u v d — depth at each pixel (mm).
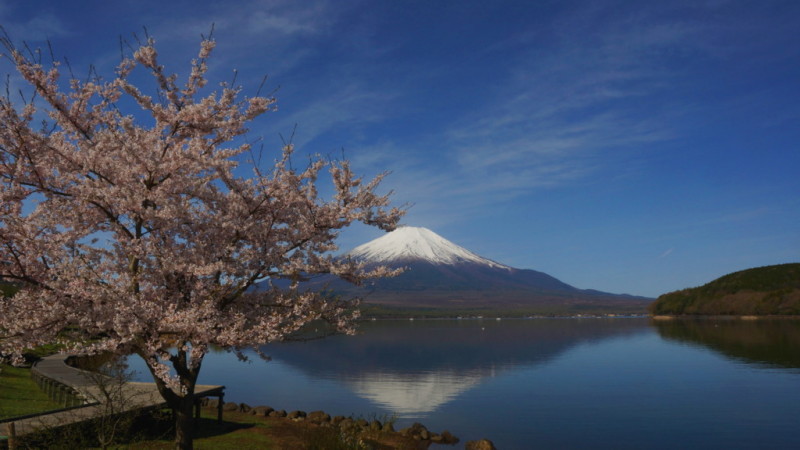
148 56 10664
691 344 68938
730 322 117562
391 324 166000
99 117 11008
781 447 22016
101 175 10273
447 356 61938
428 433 23297
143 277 10148
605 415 28234
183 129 11141
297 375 45500
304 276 11602
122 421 14867
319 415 24188
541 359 56812
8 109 9219
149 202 10641
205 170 11547
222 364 55062
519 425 26188
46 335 9531
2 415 16812
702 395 33375
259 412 24359
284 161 11398
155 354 9766
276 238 11266
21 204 10281
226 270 10312
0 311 9352
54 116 10445
